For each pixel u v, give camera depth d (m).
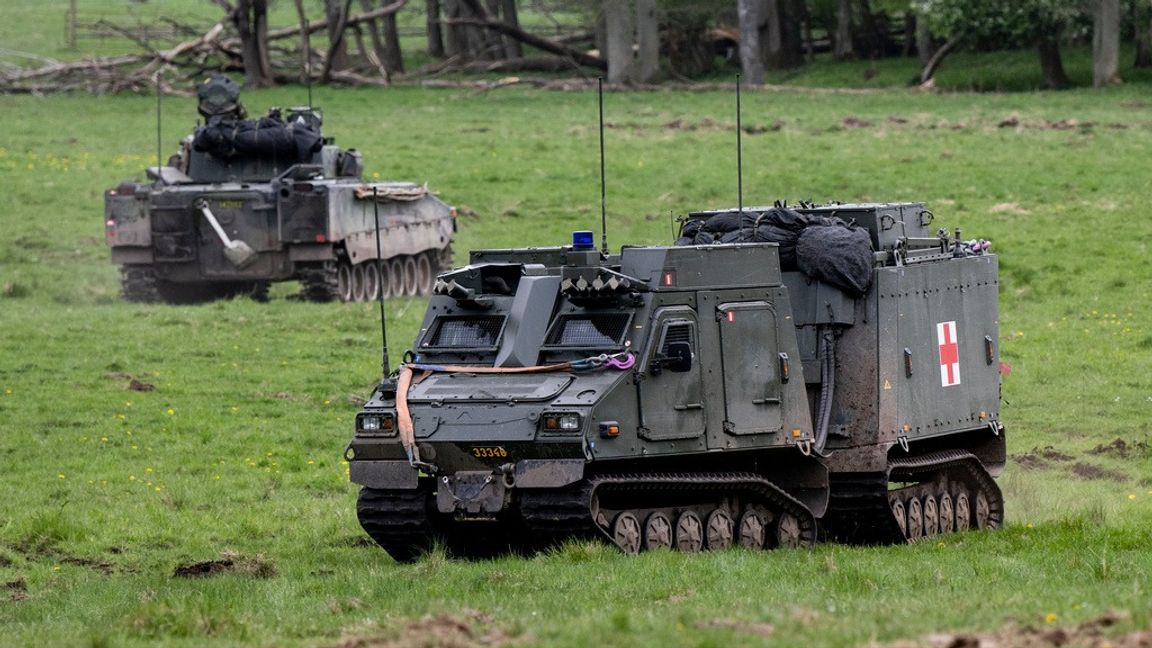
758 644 41.34
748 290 66.12
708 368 64.31
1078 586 52.41
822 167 199.12
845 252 70.00
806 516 68.56
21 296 146.00
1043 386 111.19
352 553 68.25
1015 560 58.81
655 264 64.00
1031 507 80.12
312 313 137.50
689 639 42.12
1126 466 89.12
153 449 92.06
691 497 65.88
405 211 156.12
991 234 164.50
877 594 51.56
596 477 60.84
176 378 111.69
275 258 144.00
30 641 49.22
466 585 55.44
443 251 163.88
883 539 71.00
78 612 55.56
